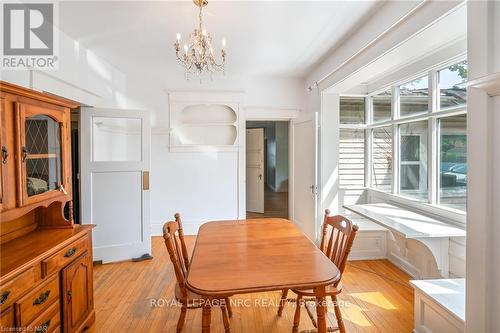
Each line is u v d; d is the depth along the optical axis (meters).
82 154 3.27
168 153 4.43
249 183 6.58
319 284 1.38
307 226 4.04
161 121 4.36
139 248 3.52
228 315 2.24
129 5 2.31
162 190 4.43
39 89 2.39
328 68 3.59
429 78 2.91
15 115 1.53
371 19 2.52
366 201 4.06
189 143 4.59
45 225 2.02
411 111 3.28
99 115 3.31
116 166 3.40
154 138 4.38
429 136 2.93
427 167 2.99
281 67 4.03
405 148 3.41
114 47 3.22
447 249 2.37
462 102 2.57
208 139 4.64
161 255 3.64
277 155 9.37
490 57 1.37
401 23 2.13
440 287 1.96
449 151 2.74
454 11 1.69
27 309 1.43
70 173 2.06
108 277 2.98
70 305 1.81
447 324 1.73
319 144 3.94
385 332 2.07
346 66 3.07
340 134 4.07
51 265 1.61
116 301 2.49
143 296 2.58
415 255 2.94
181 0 2.25
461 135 2.60
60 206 2.02
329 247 2.14
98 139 3.51
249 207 6.59
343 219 2.00
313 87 4.20
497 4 1.35
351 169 4.11
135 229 3.51
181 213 4.49
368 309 2.37
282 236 2.09
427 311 1.92
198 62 2.30
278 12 2.44
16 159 1.53
